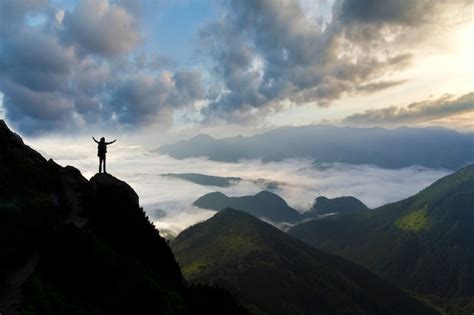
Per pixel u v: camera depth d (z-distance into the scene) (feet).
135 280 137.39
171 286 176.35
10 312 89.20
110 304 121.80
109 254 137.08
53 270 117.70
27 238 119.65
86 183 185.26
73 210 163.32
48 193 155.53
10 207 119.24
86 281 121.70
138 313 128.88
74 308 106.93
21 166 153.28
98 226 163.94
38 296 99.55
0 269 105.91
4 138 161.07
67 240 127.34
